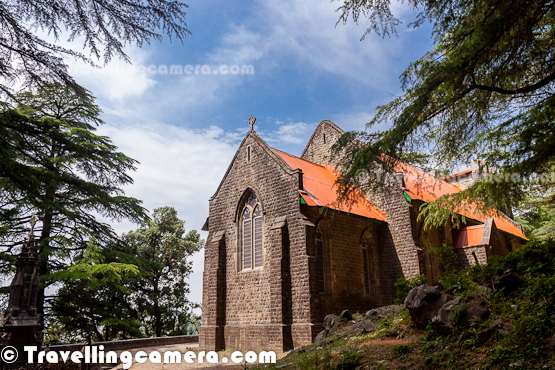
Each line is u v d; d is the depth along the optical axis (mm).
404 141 9953
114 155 31469
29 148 13852
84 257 29203
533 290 9367
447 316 9719
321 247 23047
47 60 10484
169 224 45906
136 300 39531
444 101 9664
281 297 21391
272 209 24031
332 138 30516
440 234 27453
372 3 9234
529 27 8672
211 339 24266
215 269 25547
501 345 8078
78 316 32188
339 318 16766
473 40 8211
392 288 24859
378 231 26344
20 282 20312
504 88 10438
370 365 9398
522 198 10586
